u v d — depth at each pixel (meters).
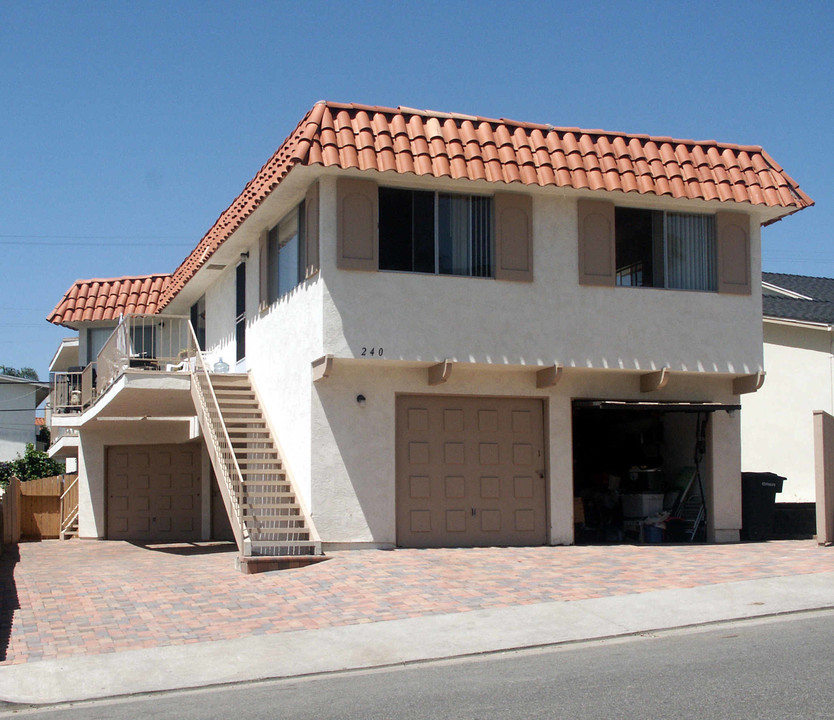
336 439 14.51
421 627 10.09
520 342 14.99
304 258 15.20
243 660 9.09
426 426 15.20
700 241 16.44
